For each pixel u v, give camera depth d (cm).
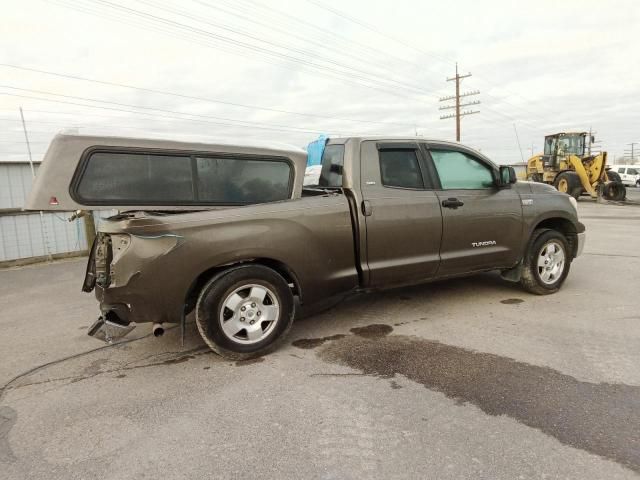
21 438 266
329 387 316
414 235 443
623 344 373
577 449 236
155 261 334
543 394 295
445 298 527
